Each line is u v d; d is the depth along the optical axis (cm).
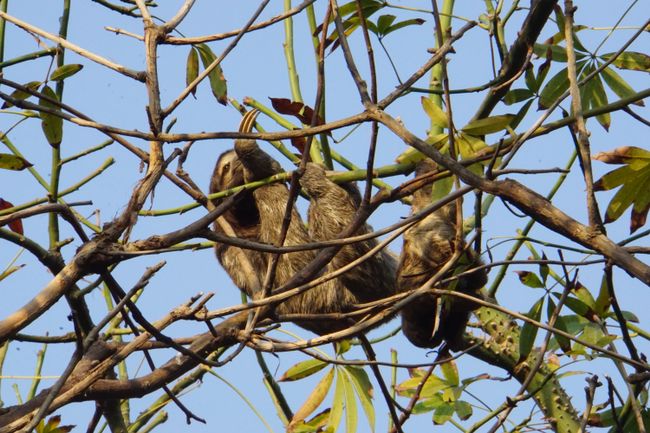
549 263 925
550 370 1394
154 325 918
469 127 998
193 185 1114
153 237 880
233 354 967
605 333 1118
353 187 1441
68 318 948
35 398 1060
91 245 877
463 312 1253
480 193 1001
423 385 1143
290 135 902
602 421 1168
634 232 997
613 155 982
